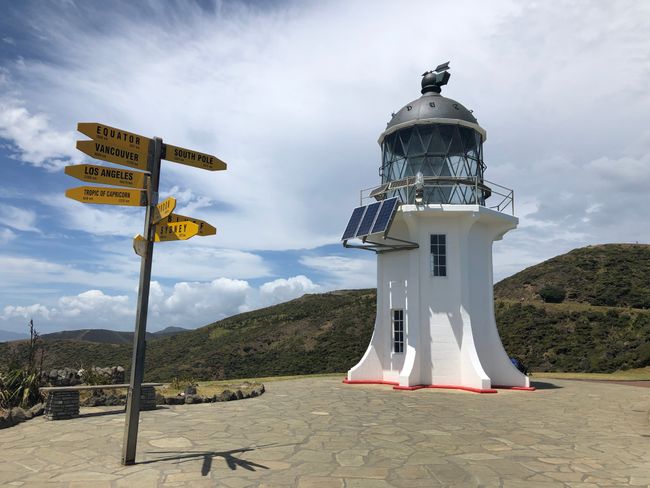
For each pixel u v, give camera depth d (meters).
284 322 61.88
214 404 13.24
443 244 18.64
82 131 6.76
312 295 76.94
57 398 10.48
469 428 10.19
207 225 7.57
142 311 7.27
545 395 16.19
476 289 18.75
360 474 6.81
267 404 13.36
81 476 6.54
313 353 49.97
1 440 8.55
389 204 17.41
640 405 13.84
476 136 19.86
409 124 19.25
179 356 59.00
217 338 62.72
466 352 17.59
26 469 6.84
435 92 21.09
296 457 7.66
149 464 7.14
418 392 16.56
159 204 7.36
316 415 11.59
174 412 11.78
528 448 8.43
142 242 7.33
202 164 8.14
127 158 7.27
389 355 19.19
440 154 18.98
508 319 47.25
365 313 57.28
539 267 63.16
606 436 9.51
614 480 6.61
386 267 19.73
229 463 7.27
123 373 14.76
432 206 18.03
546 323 44.44
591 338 40.22
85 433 9.12
